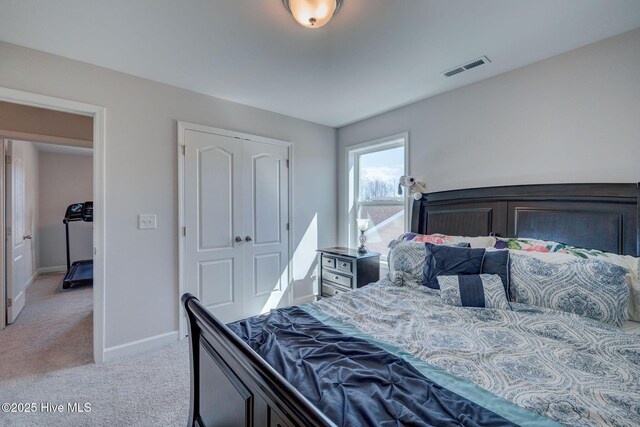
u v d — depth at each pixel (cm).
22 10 156
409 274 209
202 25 171
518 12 160
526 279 160
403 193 315
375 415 78
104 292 222
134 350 235
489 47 195
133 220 236
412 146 295
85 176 564
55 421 160
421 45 192
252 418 92
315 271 367
